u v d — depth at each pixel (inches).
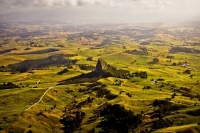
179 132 6279.5
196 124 6756.9
